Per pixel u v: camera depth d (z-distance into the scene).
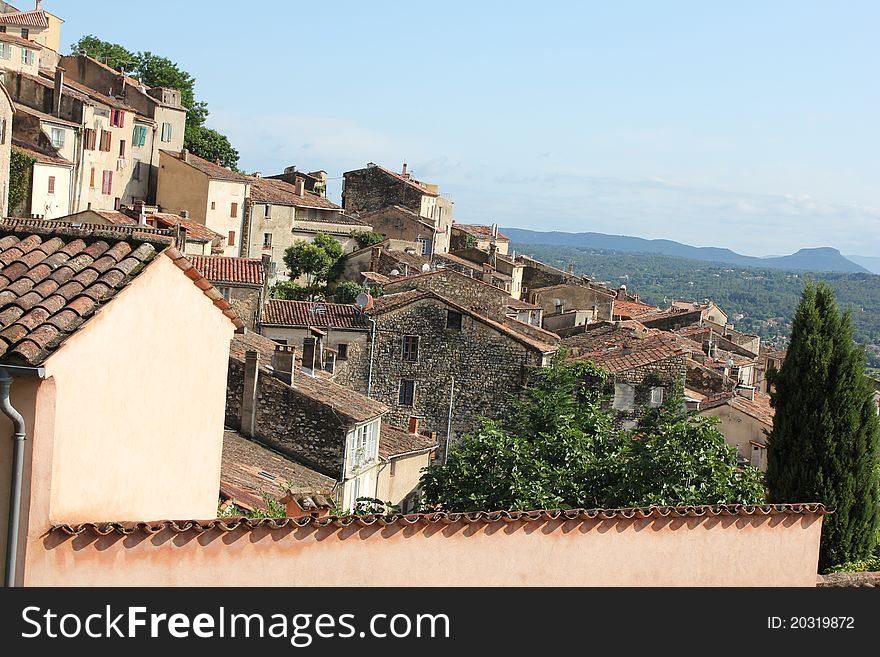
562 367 54.38
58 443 12.57
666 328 109.31
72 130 87.06
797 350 27.00
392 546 13.58
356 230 111.19
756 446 52.66
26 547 12.33
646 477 30.06
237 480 33.47
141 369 14.88
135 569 12.66
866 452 26.55
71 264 14.34
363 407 45.47
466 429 63.88
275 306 67.56
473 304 74.06
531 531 14.18
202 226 88.50
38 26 112.06
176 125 104.06
